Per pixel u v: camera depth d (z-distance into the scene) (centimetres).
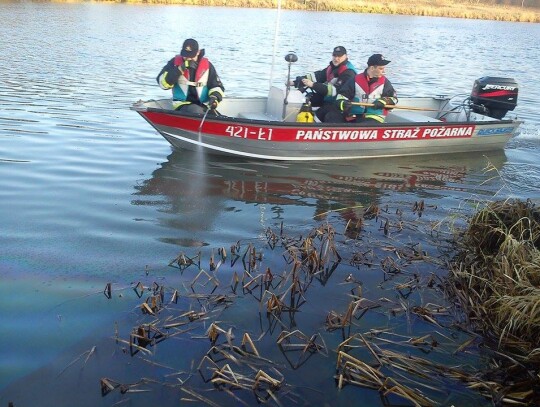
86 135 730
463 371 312
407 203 570
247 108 741
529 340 340
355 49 2003
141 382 296
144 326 334
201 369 307
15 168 597
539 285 370
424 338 340
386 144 698
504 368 318
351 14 3888
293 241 460
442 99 825
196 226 486
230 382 295
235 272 401
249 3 3678
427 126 700
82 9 2662
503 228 451
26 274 392
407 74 1520
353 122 695
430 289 401
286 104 694
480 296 380
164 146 704
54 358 310
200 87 668
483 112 782
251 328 346
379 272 421
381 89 684
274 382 295
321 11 3912
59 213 495
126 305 361
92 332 333
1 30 1798
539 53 2238
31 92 966
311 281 404
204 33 2119
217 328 333
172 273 404
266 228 489
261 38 2095
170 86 670
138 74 1206
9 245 431
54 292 372
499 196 600
